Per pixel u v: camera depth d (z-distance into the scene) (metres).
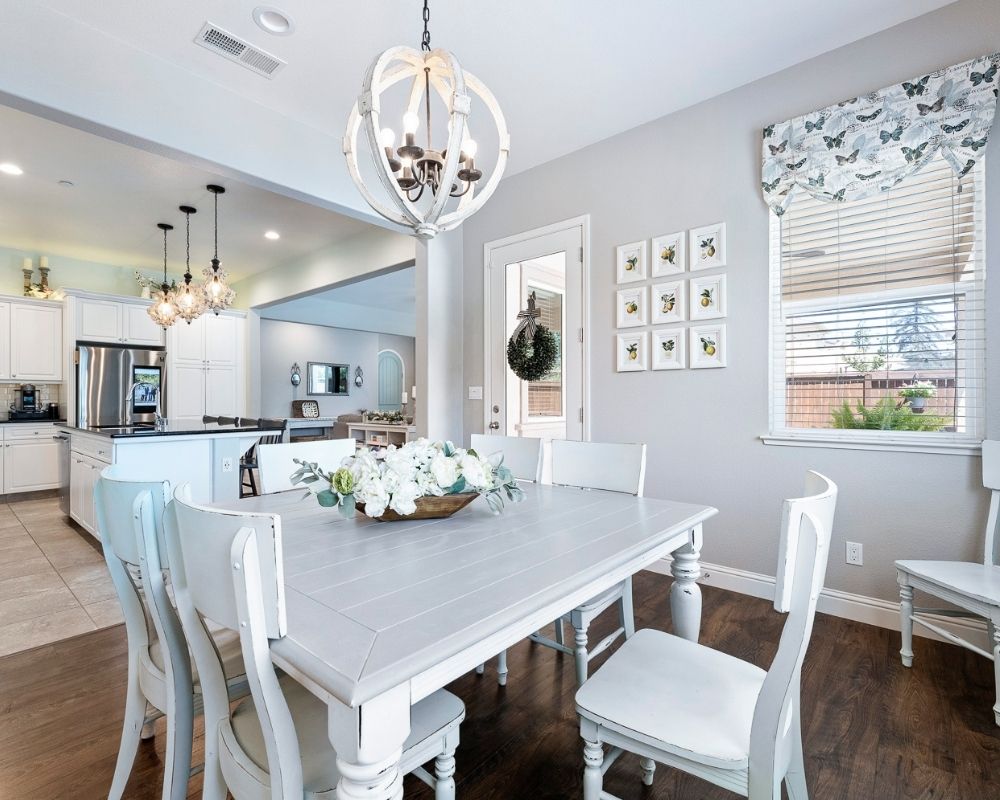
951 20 2.20
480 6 2.18
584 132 3.24
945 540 2.23
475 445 2.46
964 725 1.67
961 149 2.12
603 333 3.32
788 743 1.02
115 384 5.71
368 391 9.98
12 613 2.59
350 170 1.66
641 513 1.66
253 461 4.91
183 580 1.02
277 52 2.46
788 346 2.69
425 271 4.02
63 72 2.19
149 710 1.59
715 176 2.86
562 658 2.17
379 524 1.52
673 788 1.44
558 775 1.49
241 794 0.93
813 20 2.29
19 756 1.56
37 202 4.38
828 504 0.95
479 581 1.06
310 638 0.82
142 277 6.55
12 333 5.46
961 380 2.24
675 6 2.20
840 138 2.41
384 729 0.76
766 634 2.30
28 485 5.55
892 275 2.40
